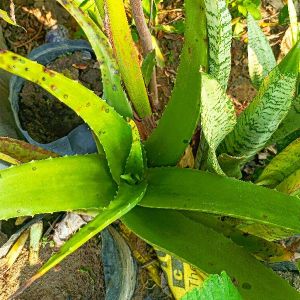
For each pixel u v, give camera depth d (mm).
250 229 699
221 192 579
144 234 616
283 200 552
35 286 954
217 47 578
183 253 600
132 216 631
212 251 601
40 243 961
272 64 801
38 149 724
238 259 596
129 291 903
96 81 1019
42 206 590
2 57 575
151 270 950
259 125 610
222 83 645
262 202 555
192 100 647
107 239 932
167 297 961
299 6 1162
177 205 590
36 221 914
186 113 656
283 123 710
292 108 688
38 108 1008
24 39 1166
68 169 618
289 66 508
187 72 641
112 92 667
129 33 634
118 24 620
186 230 620
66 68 1022
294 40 816
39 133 999
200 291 342
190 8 596
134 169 625
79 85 594
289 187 663
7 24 1164
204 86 493
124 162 634
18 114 1000
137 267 953
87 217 840
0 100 1008
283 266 904
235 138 669
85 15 639
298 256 723
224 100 531
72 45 1035
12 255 940
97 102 600
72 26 1178
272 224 541
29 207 586
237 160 682
